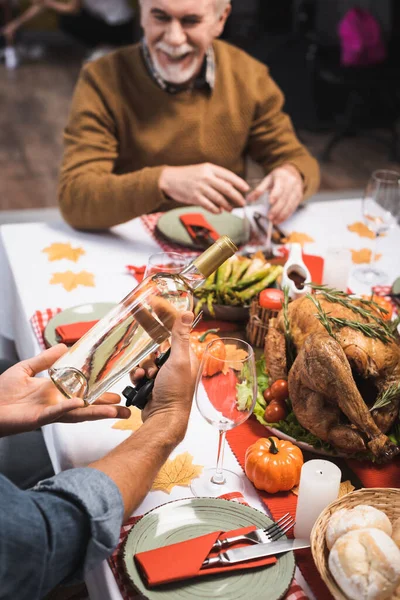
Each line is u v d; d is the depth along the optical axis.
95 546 0.88
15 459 1.52
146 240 1.98
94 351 1.05
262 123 2.41
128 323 1.04
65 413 1.06
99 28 5.99
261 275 1.56
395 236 2.08
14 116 5.45
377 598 0.84
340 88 4.92
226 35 5.12
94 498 0.89
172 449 1.01
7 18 6.85
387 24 4.45
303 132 5.20
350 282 1.78
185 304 1.04
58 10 5.99
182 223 2.00
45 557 0.85
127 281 1.76
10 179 4.43
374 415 1.16
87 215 1.98
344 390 1.10
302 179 2.18
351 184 4.39
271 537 0.99
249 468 1.12
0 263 1.99
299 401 1.17
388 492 0.99
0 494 0.86
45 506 0.88
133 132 2.29
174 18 2.07
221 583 0.92
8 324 1.97
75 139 2.18
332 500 0.99
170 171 1.91
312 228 2.08
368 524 0.90
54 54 7.00
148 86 2.24
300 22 5.07
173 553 0.94
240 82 2.35
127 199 1.92
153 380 1.05
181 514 1.03
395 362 1.18
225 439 1.23
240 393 1.03
